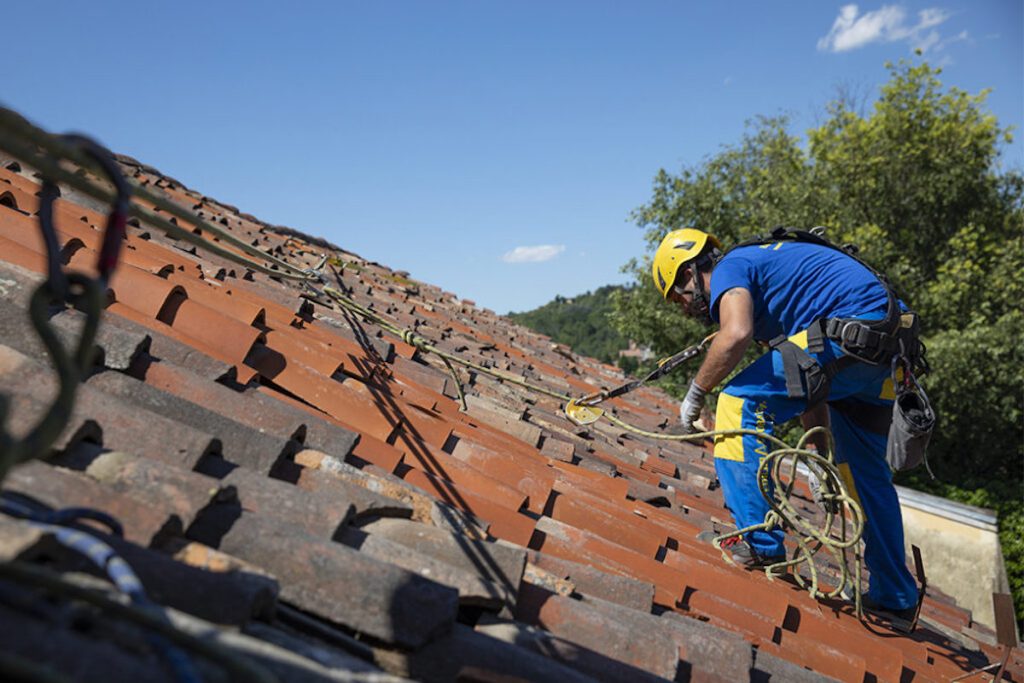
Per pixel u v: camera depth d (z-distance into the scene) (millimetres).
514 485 3197
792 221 20562
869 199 23812
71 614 1225
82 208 4047
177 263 4023
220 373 2691
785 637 3025
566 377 7070
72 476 1659
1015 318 19484
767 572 3492
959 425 20453
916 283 21828
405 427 3203
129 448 1959
